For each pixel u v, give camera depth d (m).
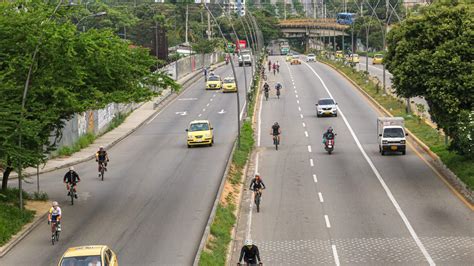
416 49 44.72
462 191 41.97
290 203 40.78
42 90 35.81
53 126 38.75
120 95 38.53
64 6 40.75
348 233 34.22
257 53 151.50
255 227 36.06
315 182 45.97
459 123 42.38
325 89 99.88
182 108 87.25
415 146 57.81
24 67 35.22
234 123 73.25
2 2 37.91
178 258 28.86
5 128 33.53
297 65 145.25
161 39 114.69
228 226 35.41
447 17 44.31
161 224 34.72
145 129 73.06
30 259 29.28
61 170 51.69
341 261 29.92
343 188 43.94
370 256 30.44
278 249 32.16
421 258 29.84
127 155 57.53
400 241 32.53
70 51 35.88
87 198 41.25
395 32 46.59
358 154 55.19
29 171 50.38
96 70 39.03
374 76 107.38
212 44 161.38
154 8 181.12
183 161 53.34
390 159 52.66
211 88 105.69
